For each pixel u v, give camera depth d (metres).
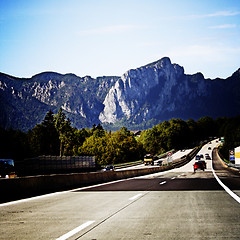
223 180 25.41
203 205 11.37
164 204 11.82
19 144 121.62
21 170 50.09
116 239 6.66
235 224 7.97
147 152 198.50
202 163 53.62
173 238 6.65
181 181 24.67
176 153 158.38
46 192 17.38
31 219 9.11
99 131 187.25
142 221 8.58
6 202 13.27
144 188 18.97
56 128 145.50
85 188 20.09
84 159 71.19
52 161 58.59
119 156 140.00
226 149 168.88
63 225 8.19
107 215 9.62
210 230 7.33
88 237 6.87
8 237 6.93
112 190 18.12
